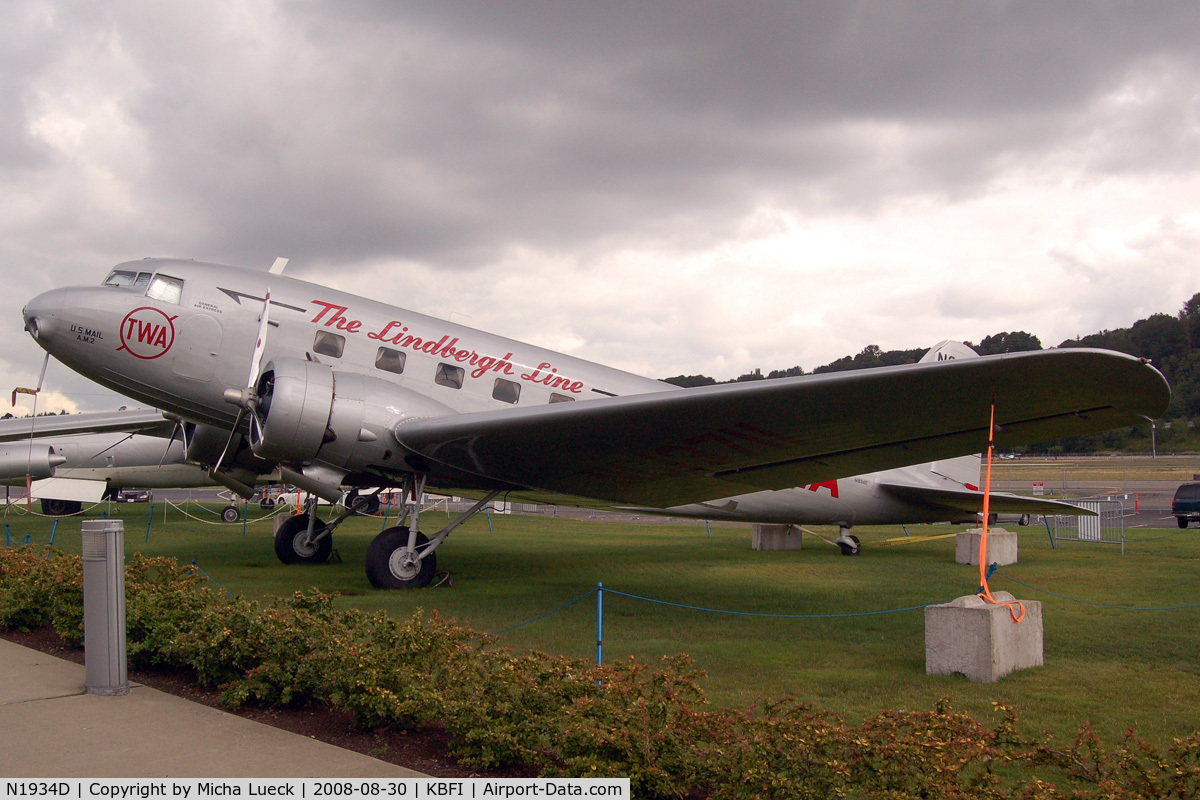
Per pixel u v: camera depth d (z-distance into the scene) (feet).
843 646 23.11
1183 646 22.99
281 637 15.58
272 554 46.60
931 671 19.72
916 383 21.75
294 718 14.78
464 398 35.35
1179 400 299.99
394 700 13.44
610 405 26.25
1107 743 14.58
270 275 35.24
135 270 33.88
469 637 15.88
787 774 10.41
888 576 40.27
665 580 38.47
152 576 25.84
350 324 34.53
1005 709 11.48
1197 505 73.10
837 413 24.77
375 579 32.65
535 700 12.88
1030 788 9.86
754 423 26.23
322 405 30.01
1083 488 140.67
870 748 10.30
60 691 16.24
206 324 33.19
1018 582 37.29
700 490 34.68
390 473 32.60
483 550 53.06
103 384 33.96
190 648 16.62
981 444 26.78
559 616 27.68
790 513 48.47
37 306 32.27
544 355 37.76
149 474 79.77
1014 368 19.99
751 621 27.09
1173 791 9.68
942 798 9.73
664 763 11.22
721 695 17.66
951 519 52.65
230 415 34.45
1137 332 338.54
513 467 32.68
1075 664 20.81
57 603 20.75
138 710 15.02
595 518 94.27
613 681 12.71
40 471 72.33
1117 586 35.73
